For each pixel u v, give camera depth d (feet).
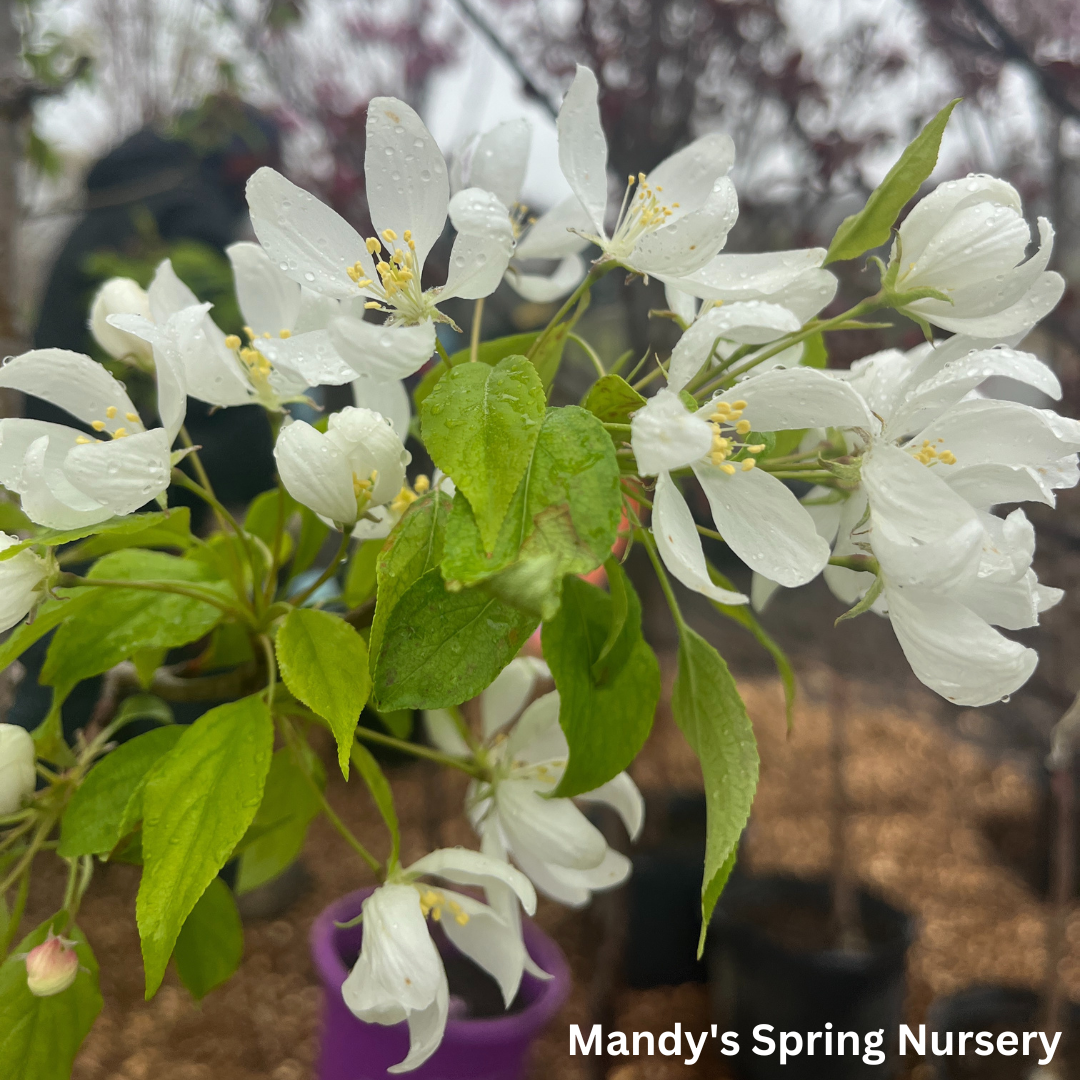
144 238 1.94
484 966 0.79
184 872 0.58
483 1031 1.03
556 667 0.63
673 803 2.36
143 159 2.07
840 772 1.78
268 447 1.95
